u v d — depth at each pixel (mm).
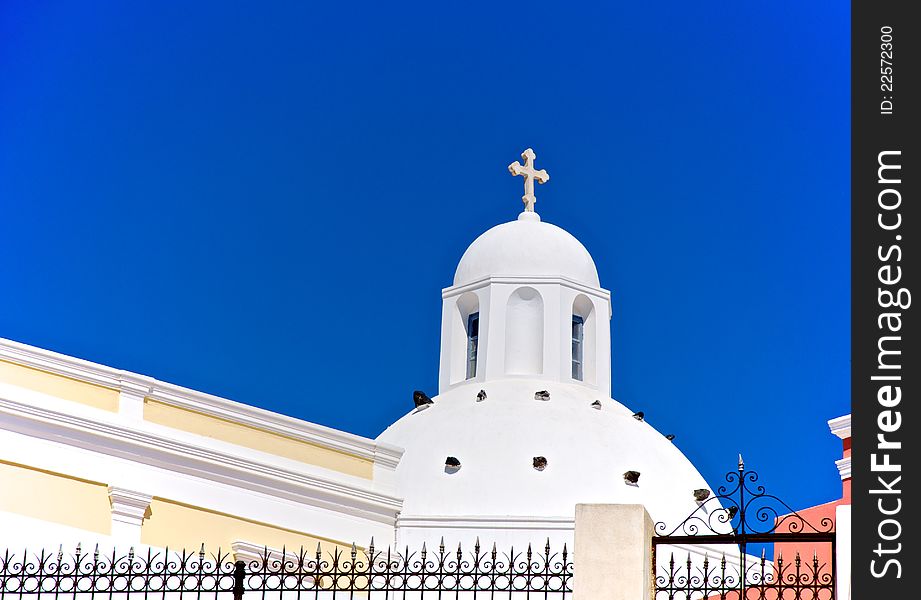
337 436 30625
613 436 36594
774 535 15516
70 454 25766
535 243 40094
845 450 21812
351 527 29938
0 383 25828
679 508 35219
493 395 37688
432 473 34938
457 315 40188
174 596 20344
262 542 28062
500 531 33562
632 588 14992
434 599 25797
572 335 39906
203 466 27531
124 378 27297
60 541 24094
